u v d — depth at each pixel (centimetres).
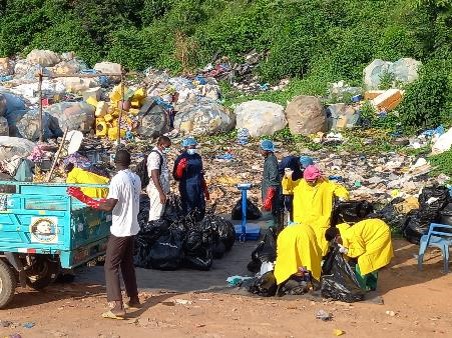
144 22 3388
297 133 2147
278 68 2784
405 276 1077
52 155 1703
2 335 790
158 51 3167
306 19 2900
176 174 1282
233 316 863
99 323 834
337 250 973
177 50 3053
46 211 869
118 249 851
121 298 852
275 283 967
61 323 835
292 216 1132
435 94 2133
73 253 877
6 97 2097
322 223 1052
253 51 2983
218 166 1864
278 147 2056
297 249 963
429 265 1134
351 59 2614
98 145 2062
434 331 840
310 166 1068
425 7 2497
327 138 2112
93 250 936
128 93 2228
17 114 2073
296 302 934
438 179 1670
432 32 2522
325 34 2828
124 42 3175
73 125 2134
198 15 3262
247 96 2595
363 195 1587
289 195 1121
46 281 983
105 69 2873
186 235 1131
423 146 1991
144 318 852
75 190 848
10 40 3353
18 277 977
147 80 2864
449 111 2127
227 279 1043
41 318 856
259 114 2173
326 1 2969
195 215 1263
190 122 2188
